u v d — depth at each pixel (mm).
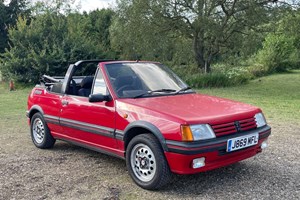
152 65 5945
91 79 5934
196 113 4418
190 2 22359
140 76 5473
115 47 26625
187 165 4129
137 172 4707
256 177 4918
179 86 5691
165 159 4348
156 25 23297
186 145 4066
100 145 5297
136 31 23500
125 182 4852
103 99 5012
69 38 25453
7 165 5707
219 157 4277
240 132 4504
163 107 4605
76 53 25172
